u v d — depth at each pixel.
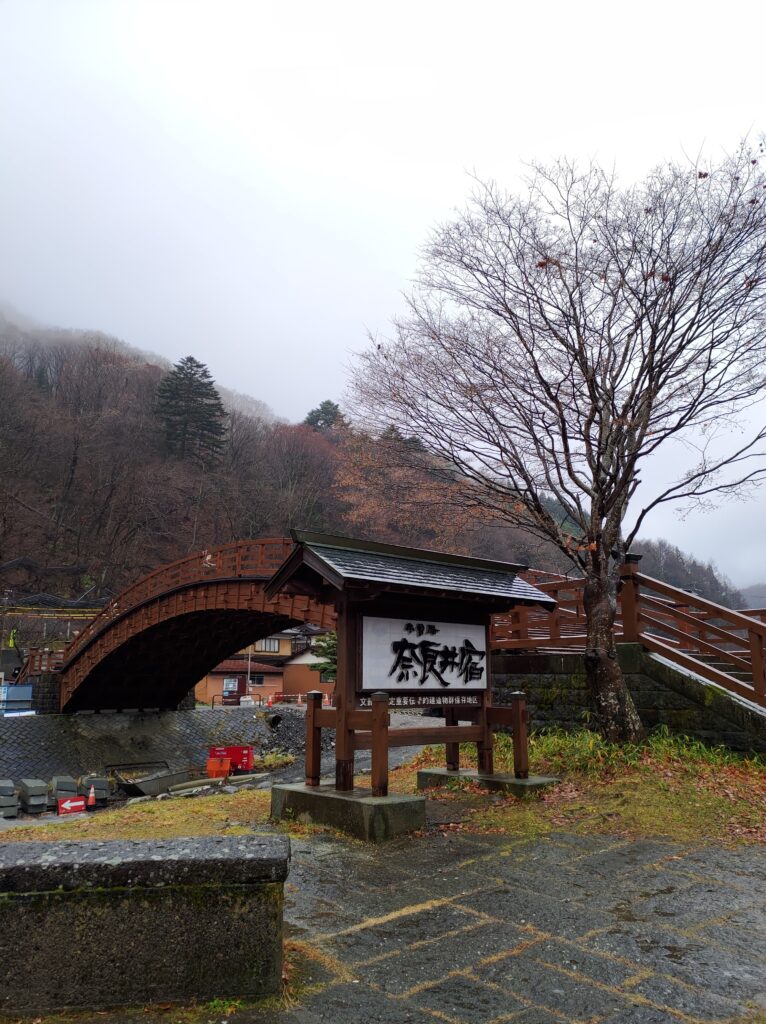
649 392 10.74
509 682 13.45
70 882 3.49
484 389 11.58
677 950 4.56
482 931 4.85
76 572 70.50
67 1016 3.41
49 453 83.50
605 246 11.19
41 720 31.39
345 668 8.41
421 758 13.11
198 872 3.62
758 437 10.78
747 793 8.48
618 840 7.15
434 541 14.02
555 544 11.80
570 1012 3.73
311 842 7.27
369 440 13.04
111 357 110.06
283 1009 3.60
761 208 10.45
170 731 33.78
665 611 11.66
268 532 80.69
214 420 94.56
